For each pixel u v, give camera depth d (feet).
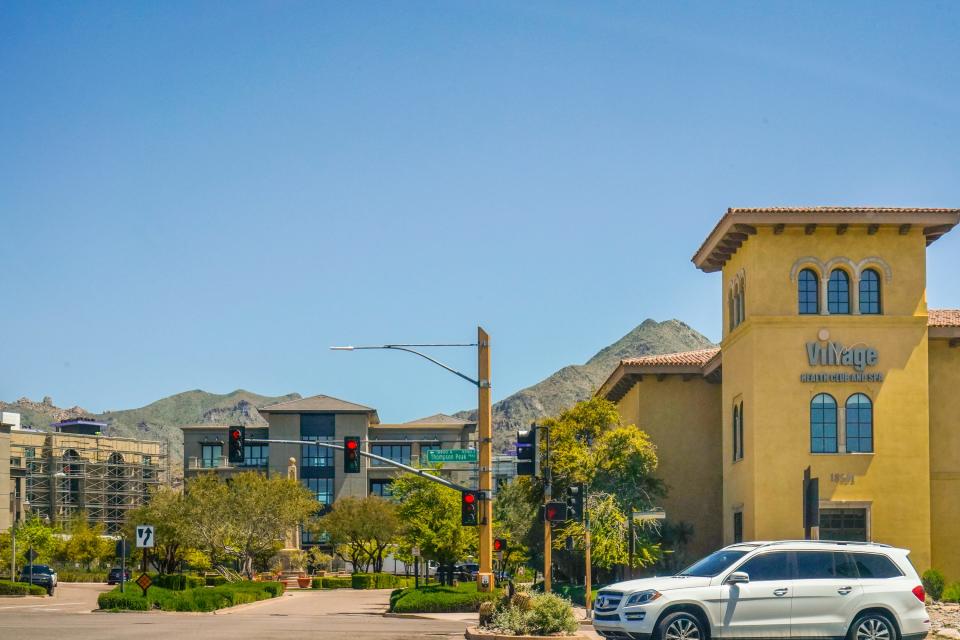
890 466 151.53
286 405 456.04
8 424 458.09
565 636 91.76
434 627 115.55
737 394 163.43
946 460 158.30
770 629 70.23
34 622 119.44
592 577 203.72
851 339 153.69
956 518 156.76
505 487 265.75
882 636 71.31
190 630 105.29
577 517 112.68
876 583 72.08
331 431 454.40
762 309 154.30
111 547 384.47
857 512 151.43
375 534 358.64
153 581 226.58
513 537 249.55
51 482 510.99
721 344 174.91
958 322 160.15
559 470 182.91
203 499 272.72
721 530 188.03
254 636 96.58
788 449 151.94
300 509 288.92
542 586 154.61
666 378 192.34
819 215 151.12
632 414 198.70
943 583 145.28
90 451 531.91
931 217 151.53
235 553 282.15
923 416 152.35
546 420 188.85
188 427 470.80
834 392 152.97
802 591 70.90
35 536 352.69
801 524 150.41
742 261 161.79
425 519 215.51
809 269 155.53
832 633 70.69
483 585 129.70
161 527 286.05
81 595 239.50
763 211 151.53
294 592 280.72
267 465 461.37
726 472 170.30
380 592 279.08
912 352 153.48
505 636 91.25
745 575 70.64
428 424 469.16
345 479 451.94
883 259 154.61
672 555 184.75
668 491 189.06
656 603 69.77
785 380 153.07
